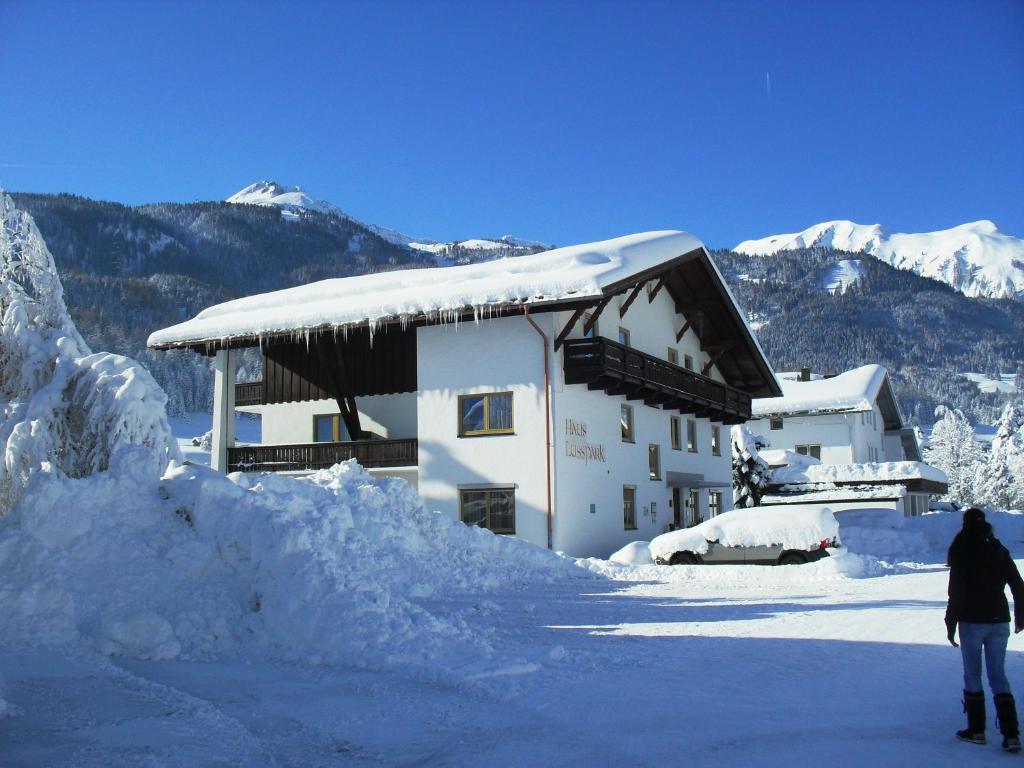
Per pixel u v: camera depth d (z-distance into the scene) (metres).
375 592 10.74
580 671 9.32
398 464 29.77
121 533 11.76
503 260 30.77
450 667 9.08
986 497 84.25
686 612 14.59
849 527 35.94
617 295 31.44
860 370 60.22
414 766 6.18
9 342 17.20
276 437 34.12
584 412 28.98
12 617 10.12
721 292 35.78
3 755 6.22
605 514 29.66
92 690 8.23
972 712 6.70
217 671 9.38
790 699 8.02
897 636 11.63
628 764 6.10
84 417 15.52
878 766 6.03
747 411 40.16
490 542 21.12
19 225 17.95
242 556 11.63
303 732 7.06
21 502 11.66
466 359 28.52
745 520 23.48
